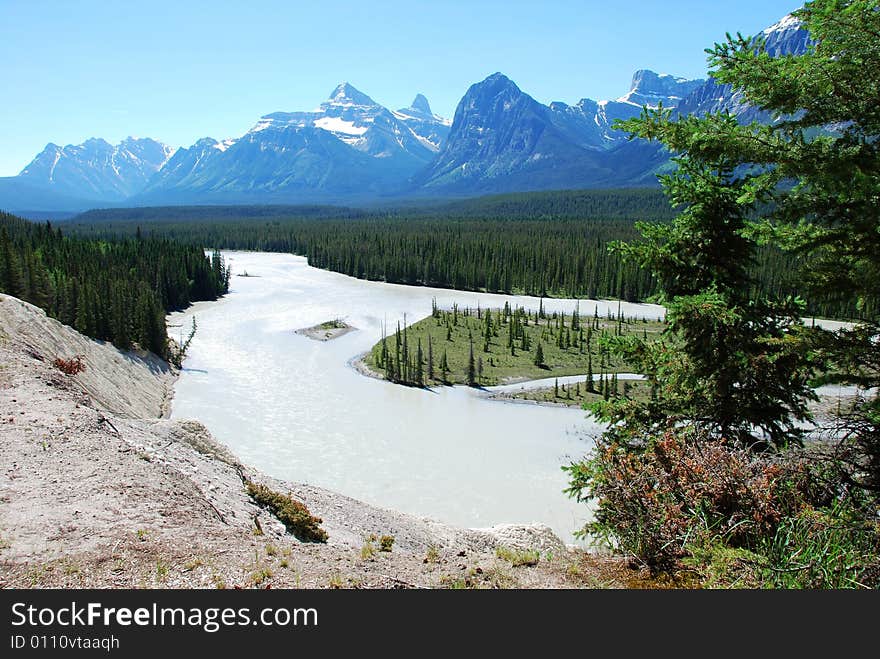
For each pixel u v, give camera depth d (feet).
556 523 133.18
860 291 36.35
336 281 554.05
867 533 25.96
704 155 36.68
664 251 45.21
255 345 310.65
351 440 184.75
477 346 310.24
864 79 29.76
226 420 199.31
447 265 533.96
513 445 183.32
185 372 256.52
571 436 191.62
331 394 233.96
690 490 29.86
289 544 38.91
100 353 201.16
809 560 24.91
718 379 40.68
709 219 43.88
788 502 28.94
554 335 332.39
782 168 32.30
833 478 32.17
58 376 77.51
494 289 507.71
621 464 33.06
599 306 449.06
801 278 39.34
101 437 56.49
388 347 304.30
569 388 245.65
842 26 28.37
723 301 40.19
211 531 38.63
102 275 290.56
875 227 32.40
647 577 28.86
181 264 433.89
